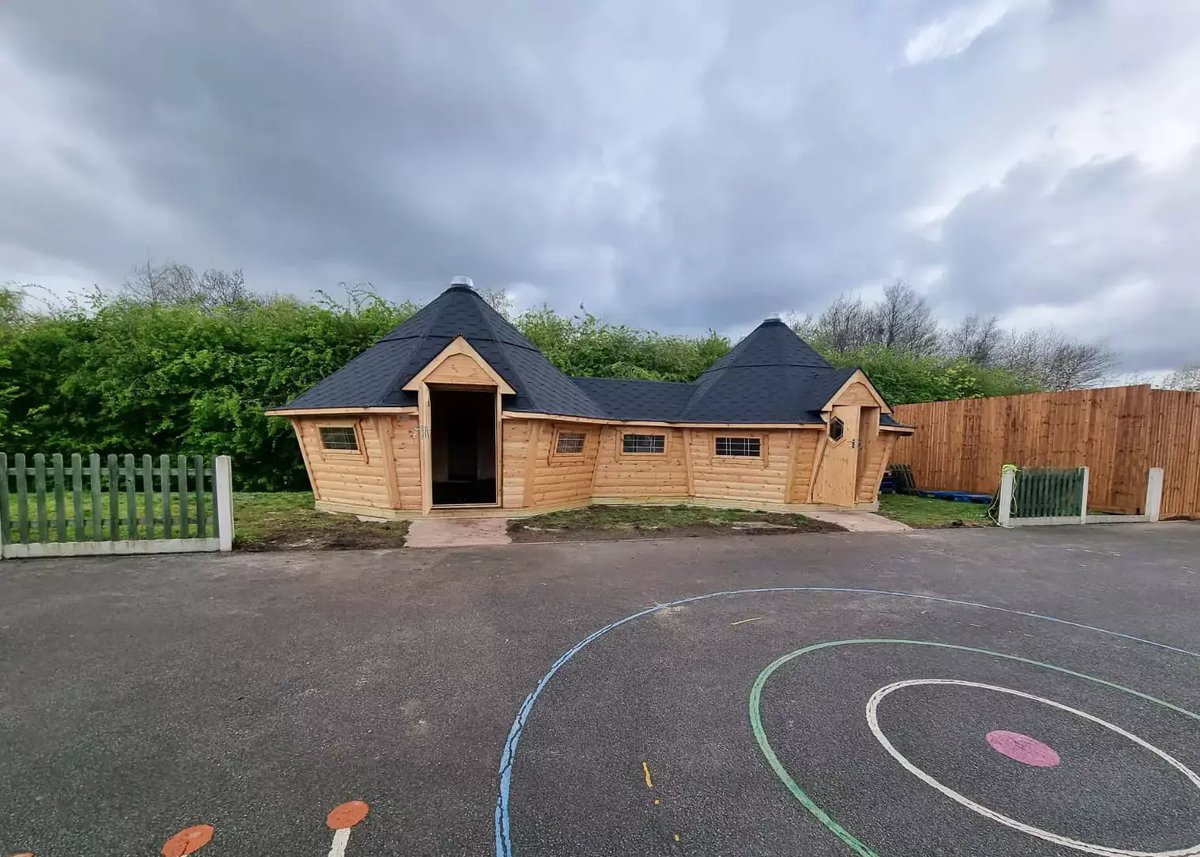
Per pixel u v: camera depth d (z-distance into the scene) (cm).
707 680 375
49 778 258
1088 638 473
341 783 257
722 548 804
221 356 1366
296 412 1044
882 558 756
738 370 1362
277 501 1175
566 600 544
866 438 1213
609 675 379
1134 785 270
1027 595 596
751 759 283
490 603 530
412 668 384
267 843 218
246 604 515
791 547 817
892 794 257
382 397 981
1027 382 2422
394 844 218
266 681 361
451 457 1658
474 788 255
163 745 287
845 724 321
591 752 287
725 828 232
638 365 1945
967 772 277
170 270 2742
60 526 669
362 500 1029
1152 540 924
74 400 1370
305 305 1550
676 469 1310
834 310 4022
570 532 909
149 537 703
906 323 3962
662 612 514
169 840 219
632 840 224
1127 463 1152
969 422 1491
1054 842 228
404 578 613
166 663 386
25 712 318
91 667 378
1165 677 398
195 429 1334
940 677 388
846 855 218
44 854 211
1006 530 995
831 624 492
